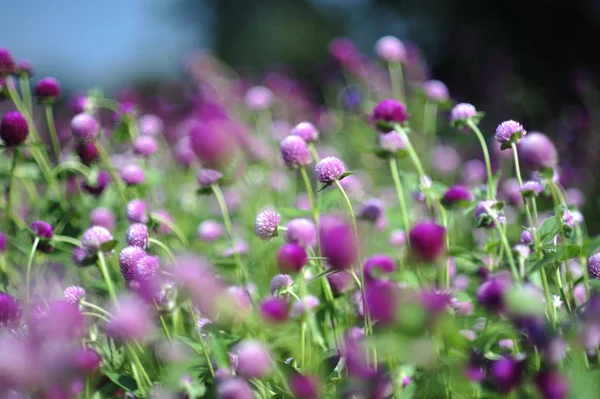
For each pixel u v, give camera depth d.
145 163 1.67
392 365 1.23
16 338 1.26
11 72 1.59
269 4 7.15
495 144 1.77
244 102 2.48
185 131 1.99
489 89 2.99
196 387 1.21
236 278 1.43
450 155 2.01
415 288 1.27
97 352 1.32
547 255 1.26
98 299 1.42
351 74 2.44
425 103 1.72
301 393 1.20
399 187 1.39
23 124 1.47
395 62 1.93
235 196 1.71
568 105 3.07
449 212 1.49
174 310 1.27
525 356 1.20
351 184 1.58
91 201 1.63
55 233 1.51
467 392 1.19
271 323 1.26
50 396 1.18
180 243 1.55
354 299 1.34
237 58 6.87
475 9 4.43
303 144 1.41
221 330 1.29
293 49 6.63
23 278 1.47
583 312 1.24
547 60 4.04
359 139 2.12
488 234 1.48
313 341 1.31
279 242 1.48
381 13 5.02
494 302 1.21
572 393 1.15
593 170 2.03
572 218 1.35
